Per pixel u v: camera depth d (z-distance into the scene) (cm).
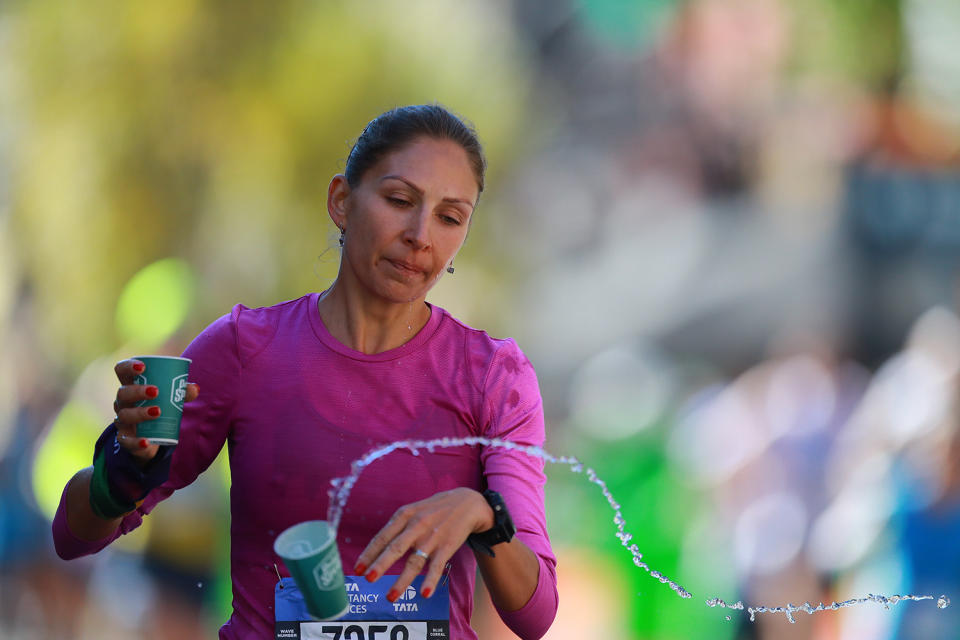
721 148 3741
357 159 780
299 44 3144
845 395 2586
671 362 3681
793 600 2298
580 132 3684
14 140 3234
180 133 3119
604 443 2759
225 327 794
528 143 3562
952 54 3691
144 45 3130
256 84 3119
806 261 3706
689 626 2362
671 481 2538
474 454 781
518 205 3575
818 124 3712
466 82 3388
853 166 3703
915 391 2170
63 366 3114
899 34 3662
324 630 753
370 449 763
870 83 3697
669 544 2442
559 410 3575
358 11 3203
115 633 2384
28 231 3197
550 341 3619
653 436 2712
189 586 2284
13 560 2578
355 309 785
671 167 3734
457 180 768
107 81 3147
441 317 804
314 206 3100
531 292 3581
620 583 2416
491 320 3447
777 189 3747
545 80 3647
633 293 3691
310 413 767
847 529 2094
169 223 3114
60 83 3166
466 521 696
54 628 2506
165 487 798
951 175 3688
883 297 3675
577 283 3653
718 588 2372
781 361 2797
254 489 766
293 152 3122
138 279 2322
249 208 3108
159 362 720
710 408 2762
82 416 2444
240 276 3091
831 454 2444
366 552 681
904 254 3684
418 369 782
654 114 3722
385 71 3194
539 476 786
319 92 3133
